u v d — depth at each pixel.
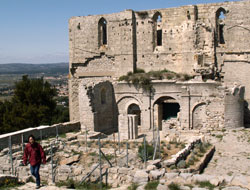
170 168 24.38
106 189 21.59
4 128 54.59
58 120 59.91
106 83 45.97
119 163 25.70
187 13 44.88
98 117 44.22
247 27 42.75
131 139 37.59
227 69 44.44
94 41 51.03
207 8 44.69
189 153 29.20
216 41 44.69
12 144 32.50
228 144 34.66
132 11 47.91
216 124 40.66
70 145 32.56
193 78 43.72
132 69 48.38
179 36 45.97
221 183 19.00
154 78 44.84
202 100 41.41
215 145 34.53
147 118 45.38
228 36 44.09
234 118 40.22
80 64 52.50
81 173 23.83
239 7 43.00
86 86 42.66
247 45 42.97
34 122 56.41
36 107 58.34
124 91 46.78
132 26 47.91
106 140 35.69
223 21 45.34
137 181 20.64
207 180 19.47
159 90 44.44
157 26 50.94
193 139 32.81
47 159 27.75
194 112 42.19
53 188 20.84
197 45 44.97
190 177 20.02
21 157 27.72
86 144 32.00
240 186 18.56
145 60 48.31
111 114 47.47
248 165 27.94
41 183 23.22
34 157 20.72
